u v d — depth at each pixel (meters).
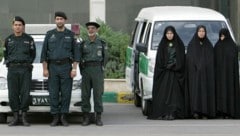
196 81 22.14
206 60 22.23
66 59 20.25
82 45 20.62
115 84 29.86
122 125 20.97
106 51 20.81
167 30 22.11
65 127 20.44
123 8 38.75
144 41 24.25
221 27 23.77
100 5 34.84
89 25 20.64
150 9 25.94
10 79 20.31
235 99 22.50
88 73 20.55
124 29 38.75
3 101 20.69
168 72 22.22
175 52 22.14
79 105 20.86
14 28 20.34
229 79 22.44
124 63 31.28
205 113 22.22
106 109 26.28
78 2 38.56
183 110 22.39
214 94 22.34
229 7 38.62
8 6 38.50
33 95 20.47
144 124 21.17
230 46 22.52
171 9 25.22
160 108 22.31
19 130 19.78
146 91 23.02
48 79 20.36
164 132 19.31
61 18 20.28
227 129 19.88
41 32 23.55
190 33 23.58
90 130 19.78
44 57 20.30
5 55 20.42
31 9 38.62
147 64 22.91
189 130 19.69
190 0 39.12
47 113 22.73
